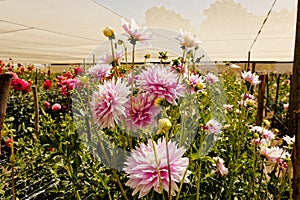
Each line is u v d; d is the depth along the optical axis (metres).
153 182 0.74
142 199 1.06
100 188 1.44
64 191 1.70
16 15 4.15
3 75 0.99
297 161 0.88
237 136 1.84
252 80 2.04
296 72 2.45
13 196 1.05
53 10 3.98
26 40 6.10
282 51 9.41
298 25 2.45
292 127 2.49
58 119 3.28
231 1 4.19
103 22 4.71
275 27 6.10
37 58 10.45
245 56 11.12
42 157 2.02
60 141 1.12
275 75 9.66
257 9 4.69
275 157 1.55
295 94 2.47
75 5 3.78
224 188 1.63
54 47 7.33
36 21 4.52
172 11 4.32
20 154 2.10
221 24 5.70
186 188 1.38
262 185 1.72
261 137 1.73
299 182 0.88
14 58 10.43
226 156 1.75
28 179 1.93
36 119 2.62
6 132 1.04
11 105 3.84
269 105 6.55
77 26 4.93
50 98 4.99
